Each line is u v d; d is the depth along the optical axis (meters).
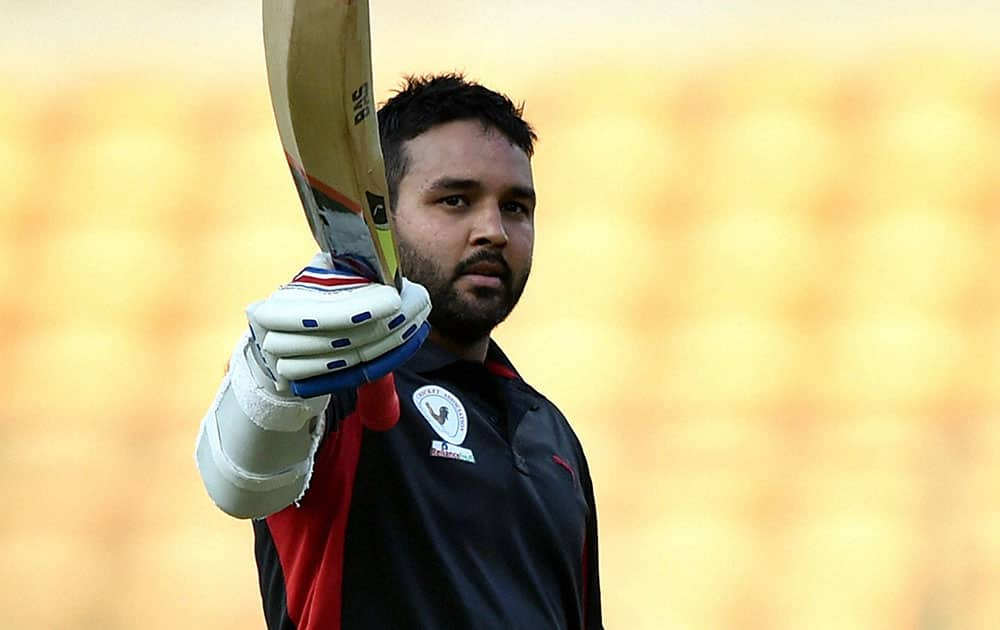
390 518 7.95
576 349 28.30
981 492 26.33
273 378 6.69
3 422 29.06
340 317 6.23
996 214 30.98
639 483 26.27
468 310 8.70
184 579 25.88
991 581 25.17
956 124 32.50
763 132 32.59
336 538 7.82
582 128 32.69
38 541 26.86
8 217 32.88
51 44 36.66
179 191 32.91
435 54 34.31
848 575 25.09
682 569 24.91
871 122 32.78
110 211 32.69
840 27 34.94
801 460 26.67
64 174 33.59
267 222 32.03
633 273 29.80
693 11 35.44
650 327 28.86
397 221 8.80
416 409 8.36
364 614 7.82
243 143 33.84
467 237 8.70
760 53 34.50
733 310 29.39
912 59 34.12
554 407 9.66
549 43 34.78
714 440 26.92
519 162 8.89
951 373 28.20
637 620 24.52
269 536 8.15
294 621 7.95
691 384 27.95
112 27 36.94
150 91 35.31
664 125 32.75
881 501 26.14
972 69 33.75
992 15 34.78
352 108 6.26
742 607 24.78
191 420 28.59
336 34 6.14
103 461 28.06
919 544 25.67
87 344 30.20
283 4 6.20
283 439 6.86
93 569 26.45
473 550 8.23
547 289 29.55
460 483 8.31
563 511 8.85
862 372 28.36
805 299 29.53
